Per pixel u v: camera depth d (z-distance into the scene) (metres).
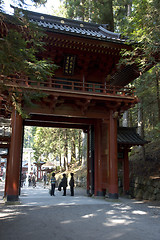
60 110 13.37
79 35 12.05
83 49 12.98
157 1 11.48
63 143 34.88
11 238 5.28
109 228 6.39
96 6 22.02
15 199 11.13
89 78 14.96
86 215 8.33
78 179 27.22
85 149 30.30
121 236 5.58
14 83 10.44
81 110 13.75
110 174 13.14
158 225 6.88
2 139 13.37
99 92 13.59
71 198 14.12
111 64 14.37
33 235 5.56
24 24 8.19
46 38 11.95
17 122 11.95
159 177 14.07
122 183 17.81
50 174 40.06
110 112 14.12
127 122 24.31
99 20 21.92
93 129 16.53
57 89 11.95
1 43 7.25
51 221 7.20
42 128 39.62
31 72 8.97
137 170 17.81
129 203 12.32
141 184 15.93
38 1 7.85
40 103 12.88
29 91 10.05
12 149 11.59
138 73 15.51
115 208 10.21
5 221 7.12
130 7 24.50
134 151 22.59
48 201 12.31
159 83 17.91
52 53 13.11
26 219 7.45
